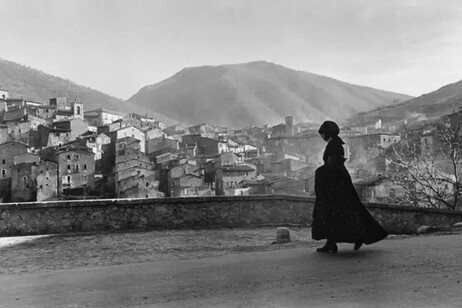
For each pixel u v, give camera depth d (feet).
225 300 16.29
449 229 40.78
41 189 331.98
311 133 446.19
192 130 539.29
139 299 16.85
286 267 21.84
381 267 21.07
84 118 514.68
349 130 407.44
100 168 391.86
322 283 18.35
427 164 97.60
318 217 26.09
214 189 336.08
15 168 334.65
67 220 45.47
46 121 449.89
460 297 15.70
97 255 33.88
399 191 111.24
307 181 283.18
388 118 512.22
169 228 47.21
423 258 22.88
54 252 35.50
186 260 25.29
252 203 50.03
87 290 18.53
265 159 392.27
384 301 15.52
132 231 45.44
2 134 400.67
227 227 48.21
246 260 24.29
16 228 44.52
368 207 54.08
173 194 328.70
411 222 55.57
